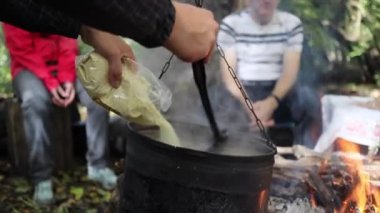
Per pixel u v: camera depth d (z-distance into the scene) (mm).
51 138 3736
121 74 1497
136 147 1508
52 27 1515
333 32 5027
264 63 3660
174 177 1446
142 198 1510
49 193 3568
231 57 3629
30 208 3482
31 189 3719
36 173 3592
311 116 3678
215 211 1454
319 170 2488
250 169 1464
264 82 3662
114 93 1512
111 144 4262
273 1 3562
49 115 3645
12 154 3867
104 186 3838
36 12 1493
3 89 5031
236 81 1587
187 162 1429
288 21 3652
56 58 3676
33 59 3629
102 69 1485
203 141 1717
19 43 3631
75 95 3930
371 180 2408
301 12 4801
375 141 2873
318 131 3660
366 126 2908
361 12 5066
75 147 4328
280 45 3646
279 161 2590
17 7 1478
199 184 1437
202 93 1537
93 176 3889
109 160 4066
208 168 1428
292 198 2225
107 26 1017
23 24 1513
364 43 5129
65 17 1506
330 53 5000
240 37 3646
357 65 5352
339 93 4680
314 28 4832
